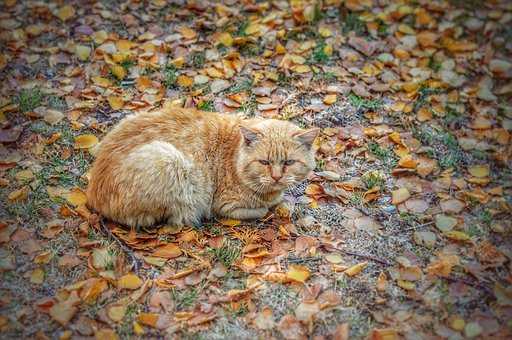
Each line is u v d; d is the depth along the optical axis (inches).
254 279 66.1
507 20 89.2
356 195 72.6
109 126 77.2
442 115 80.1
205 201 69.6
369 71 83.8
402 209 71.8
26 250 67.1
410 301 65.3
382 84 82.7
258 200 69.9
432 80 83.2
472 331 63.4
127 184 66.8
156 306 64.4
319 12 88.2
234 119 71.2
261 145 67.4
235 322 63.9
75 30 85.5
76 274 66.1
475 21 89.2
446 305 64.9
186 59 83.6
